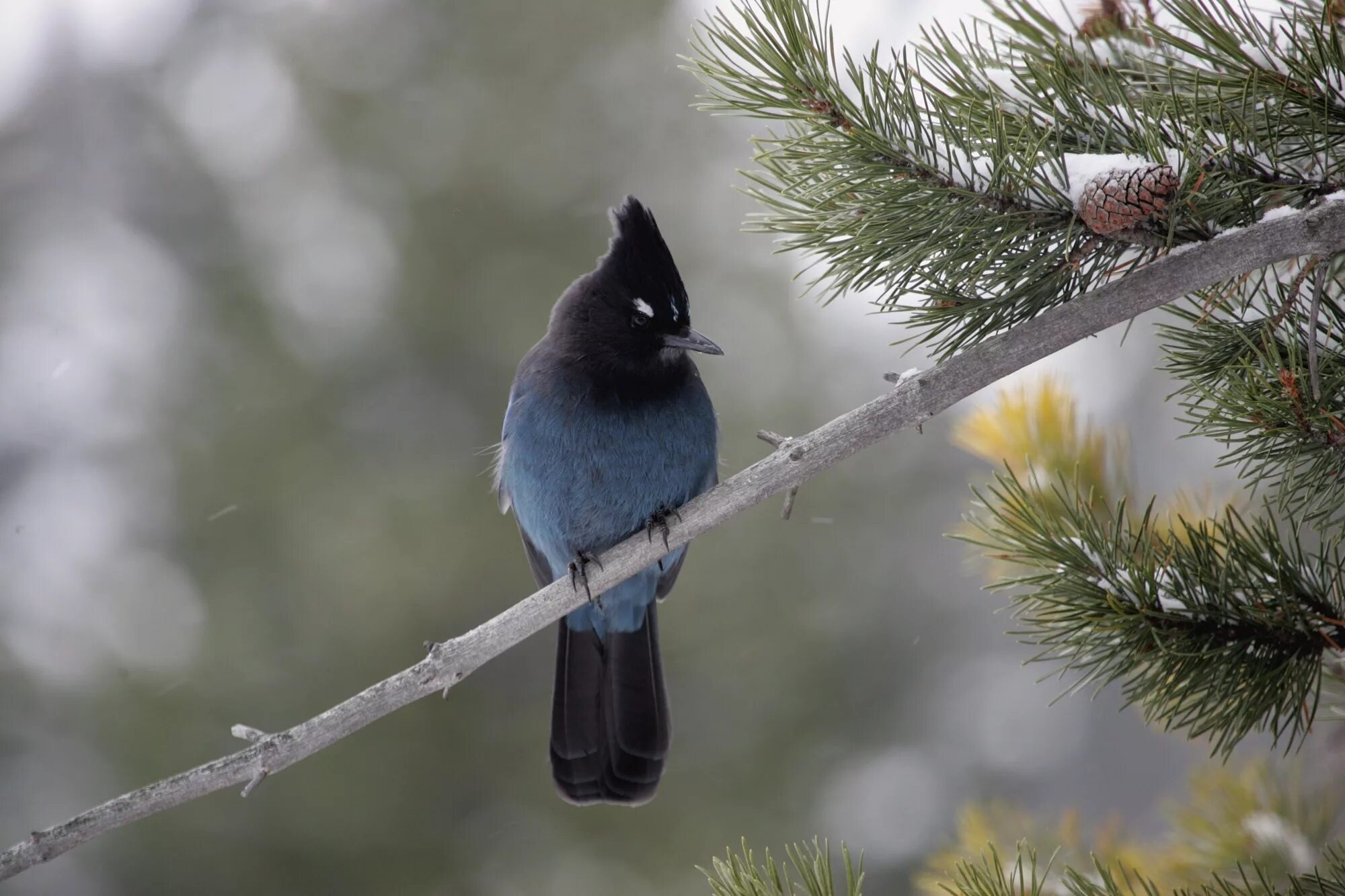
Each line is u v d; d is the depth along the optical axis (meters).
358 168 15.87
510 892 13.45
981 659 17.09
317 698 13.77
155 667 13.92
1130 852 5.06
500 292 15.54
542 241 15.72
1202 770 5.23
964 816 5.41
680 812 14.10
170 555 14.63
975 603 16.12
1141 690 4.12
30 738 13.77
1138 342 16.81
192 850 13.40
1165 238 4.16
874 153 4.20
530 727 14.23
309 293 15.77
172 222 16.86
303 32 16.22
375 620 14.02
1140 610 4.00
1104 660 4.17
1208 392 4.20
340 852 13.45
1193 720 4.09
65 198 18.09
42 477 16.41
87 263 17.59
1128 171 3.94
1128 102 4.10
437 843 13.66
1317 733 5.36
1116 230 4.02
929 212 4.16
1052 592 4.18
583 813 13.98
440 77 15.98
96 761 13.68
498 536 14.62
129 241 17.19
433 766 13.90
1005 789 16.36
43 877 13.48
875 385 15.69
